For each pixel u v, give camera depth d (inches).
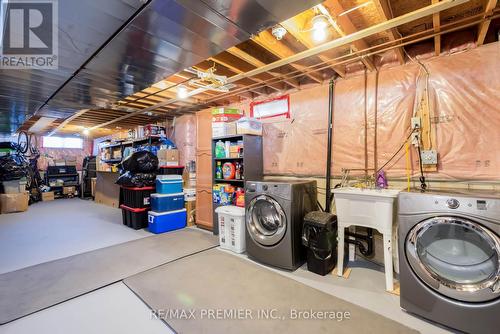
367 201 89.8
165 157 181.6
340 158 119.6
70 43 75.9
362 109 113.0
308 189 115.2
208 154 169.3
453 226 68.3
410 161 100.7
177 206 172.7
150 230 163.8
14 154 277.3
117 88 118.6
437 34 82.4
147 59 87.8
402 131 102.7
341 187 112.5
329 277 96.1
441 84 93.7
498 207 59.5
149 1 56.4
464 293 63.4
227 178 150.9
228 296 82.4
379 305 77.4
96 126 274.1
